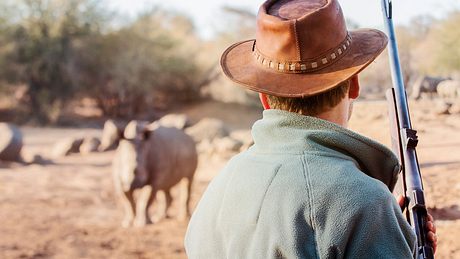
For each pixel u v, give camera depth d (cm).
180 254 979
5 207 1373
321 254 173
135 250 1005
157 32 5391
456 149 1003
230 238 189
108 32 5041
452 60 2852
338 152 186
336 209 173
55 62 4666
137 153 1208
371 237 172
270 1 202
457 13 2900
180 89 5403
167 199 1307
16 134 2208
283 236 176
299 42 188
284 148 188
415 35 2962
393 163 192
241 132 2512
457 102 1393
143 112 5134
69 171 2008
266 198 182
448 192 751
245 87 193
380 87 1205
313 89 187
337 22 191
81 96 4928
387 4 247
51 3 4716
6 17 4672
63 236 1109
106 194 1545
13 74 4634
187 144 1309
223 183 200
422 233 209
